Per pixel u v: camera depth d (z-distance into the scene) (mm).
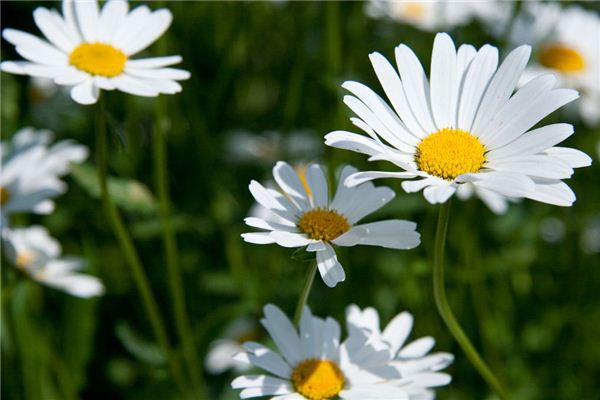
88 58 539
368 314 515
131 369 652
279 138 734
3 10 768
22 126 710
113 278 669
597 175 693
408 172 473
